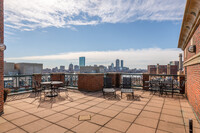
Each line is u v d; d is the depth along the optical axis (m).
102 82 9.56
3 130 3.13
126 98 6.67
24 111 4.54
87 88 8.70
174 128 3.27
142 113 4.39
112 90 7.00
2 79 4.40
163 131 3.10
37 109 4.77
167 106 5.24
